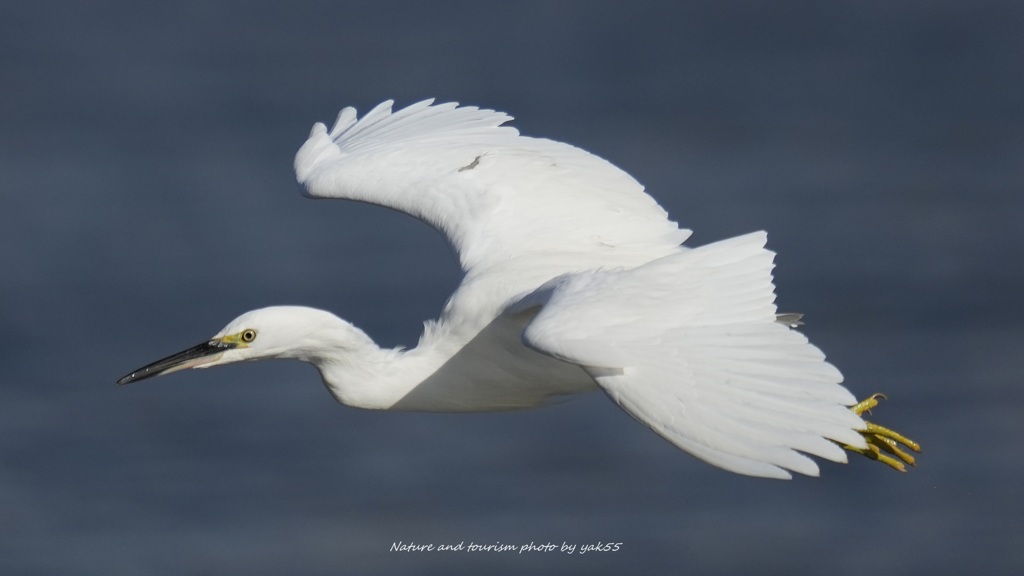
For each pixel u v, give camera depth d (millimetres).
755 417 5527
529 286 7488
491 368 7977
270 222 19609
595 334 5891
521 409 8359
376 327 16828
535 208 8070
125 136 22984
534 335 6008
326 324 7934
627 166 21562
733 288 5973
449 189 8328
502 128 8906
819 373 5551
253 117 24016
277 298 17641
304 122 23781
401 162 8656
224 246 18922
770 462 5426
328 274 18062
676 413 5645
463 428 14797
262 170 21547
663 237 7891
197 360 7906
